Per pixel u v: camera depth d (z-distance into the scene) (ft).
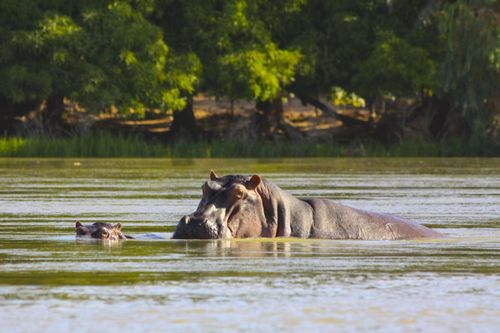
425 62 528.22
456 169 375.86
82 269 120.06
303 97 586.04
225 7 536.42
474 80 494.18
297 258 130.21
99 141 487.61
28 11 515.91
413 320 90.84
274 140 559.79
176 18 554.46
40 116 542.16
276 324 88.89
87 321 89.76
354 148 514.27
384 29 552.41
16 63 516.32
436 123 571.69
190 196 241.96
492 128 505.25
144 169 365.61
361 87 546.26
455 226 177.68
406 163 427.33
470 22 478.59
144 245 143.74
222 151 499.92
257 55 524.93
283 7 558.97
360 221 156.46
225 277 113.80
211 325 88.33
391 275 115.85
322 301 99.40
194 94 556.92
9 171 351.25
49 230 168.04
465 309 95.61
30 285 108.17
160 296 101.86
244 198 150.41
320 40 557.33
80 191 256.32
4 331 85.51
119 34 511.81
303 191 254.27
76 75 514.27
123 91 516.32
